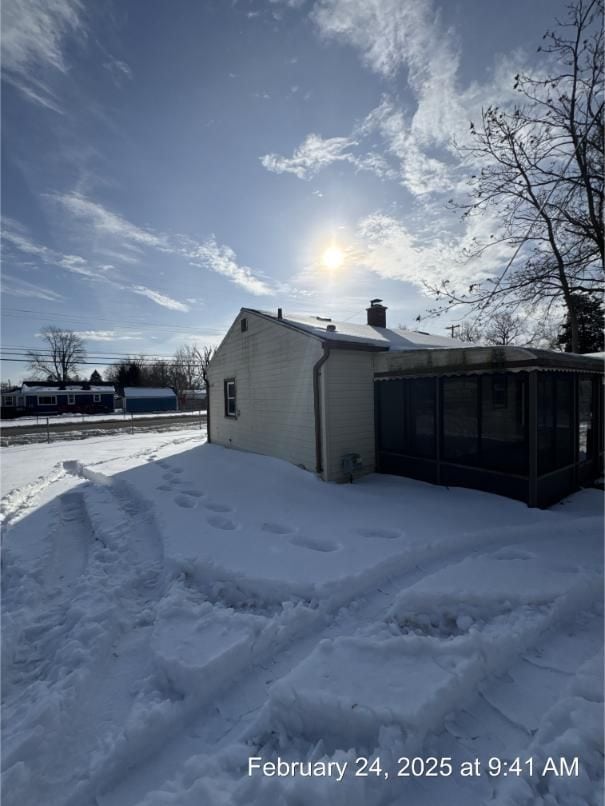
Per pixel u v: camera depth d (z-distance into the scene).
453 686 2.25
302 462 8.05
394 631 2.96
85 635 2.98
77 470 9.90
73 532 5.62
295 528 5.00
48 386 42.31
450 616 3.13
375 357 7.91
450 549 4.34
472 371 6.20
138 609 3.51
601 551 4.16
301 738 2.13
